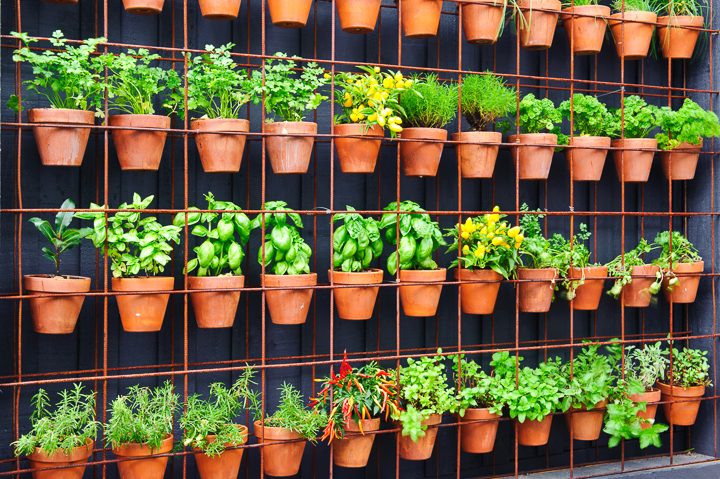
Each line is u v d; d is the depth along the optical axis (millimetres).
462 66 3828
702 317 4160
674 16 3887
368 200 3672
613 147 3842
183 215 3139
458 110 3512
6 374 3135
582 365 3811
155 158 3029
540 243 3607
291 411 3240
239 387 3311
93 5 3248
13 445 3133
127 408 2986
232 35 3465
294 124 3133
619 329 4148
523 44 3641
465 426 3537
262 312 3180
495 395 3498
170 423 3031
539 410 3525
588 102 3707
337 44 3625
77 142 2895
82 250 3240
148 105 3080
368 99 3246
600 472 3877
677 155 3934
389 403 3266
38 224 2898
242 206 3488
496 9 3488
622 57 3818
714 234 4090
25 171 3154
